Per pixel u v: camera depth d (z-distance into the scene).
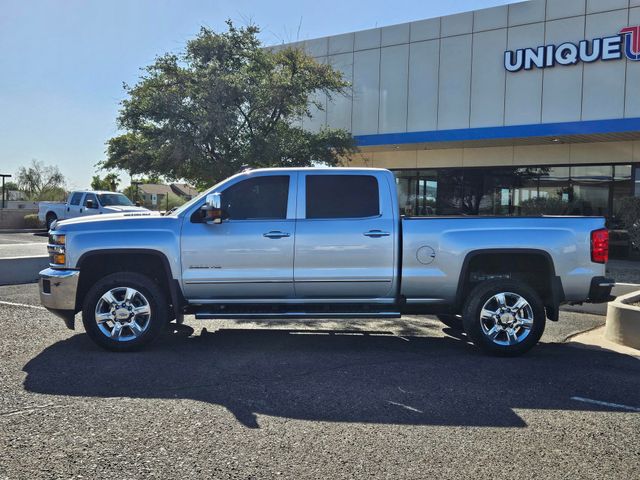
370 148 21.28
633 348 7.25
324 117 22.00
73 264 6.70
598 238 6.82
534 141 18.39
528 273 7.20
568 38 17.06
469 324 6.72
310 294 6.92
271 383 5.54
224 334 7.80
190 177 19.62
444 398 5.17
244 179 6.98
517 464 3.84
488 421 4.62
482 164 20.16
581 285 6.82
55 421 4.47
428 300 6.93
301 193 6.95
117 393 5.17
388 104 20.48
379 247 6.83
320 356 6.61
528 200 19.31
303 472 3.68
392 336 7.82
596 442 4.23
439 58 19.39
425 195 21.42
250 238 6.77
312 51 22.05
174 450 3.98
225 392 5.25
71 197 24.03
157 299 6.66
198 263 6.76
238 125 18.09
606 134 16.52
